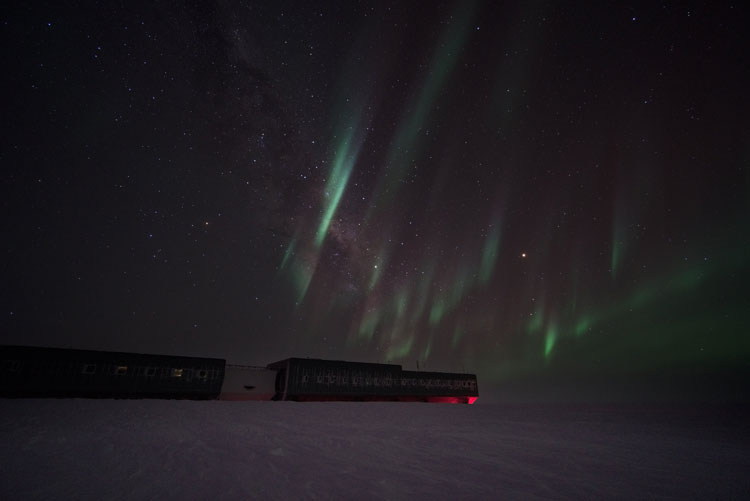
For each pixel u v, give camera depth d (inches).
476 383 1825.8
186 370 1231.5
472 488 220.1
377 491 211.3
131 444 367.2
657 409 1594.5
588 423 753.6
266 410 890.1
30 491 205.0
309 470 265.6
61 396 1011.9
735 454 370.3
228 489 211.3
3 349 983.6
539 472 267.4
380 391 1545.3
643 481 244.2
